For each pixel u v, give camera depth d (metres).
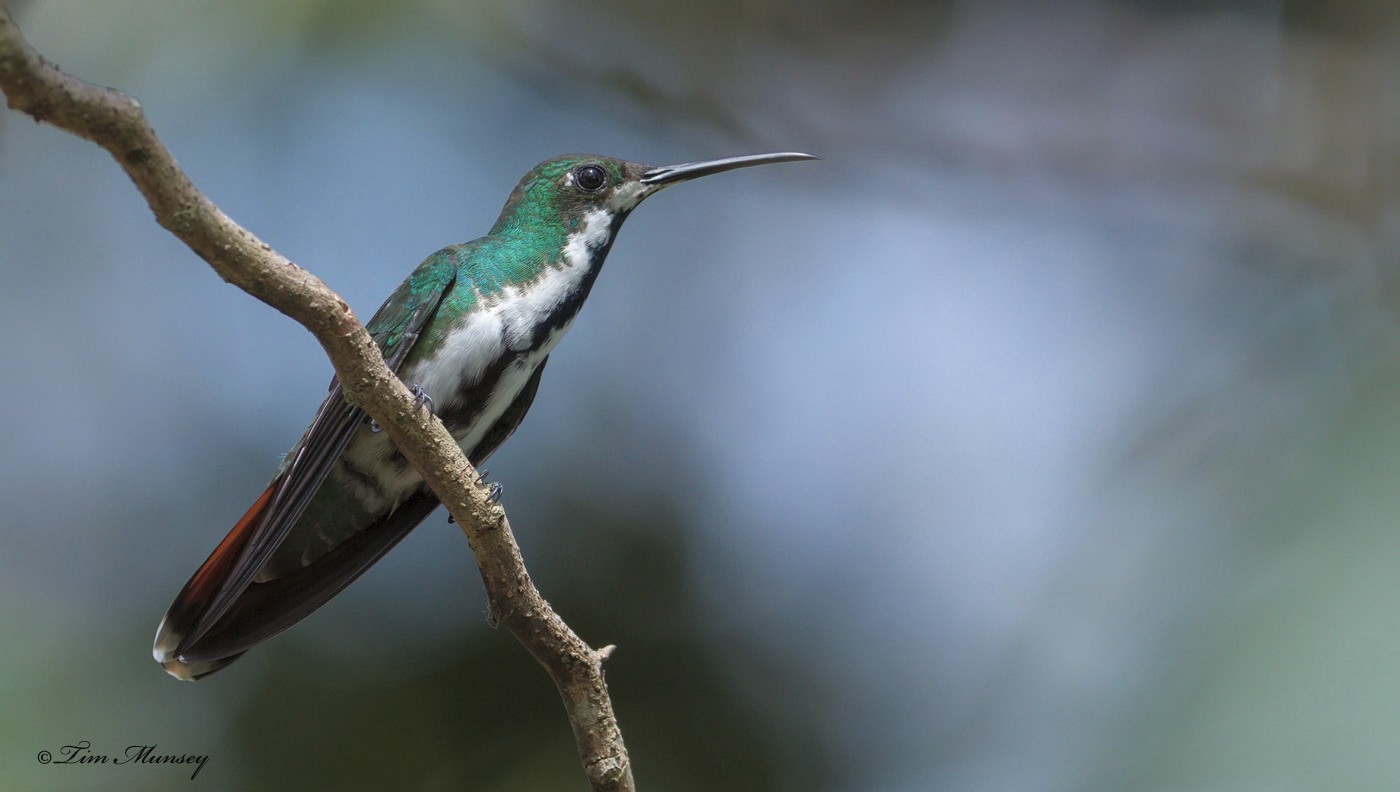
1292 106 12.50
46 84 4.04
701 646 10.59
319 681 9.80
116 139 4.24
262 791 9.51
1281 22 12.73
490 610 5.48
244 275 4.77
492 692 9.98
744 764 10.25
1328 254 11.45
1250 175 12.55
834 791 10.11
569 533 10.95
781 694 10.45
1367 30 12.50
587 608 10.74
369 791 9.67
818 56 12.89
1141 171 12.91
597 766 5.48
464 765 9.82
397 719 9.84
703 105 12.89
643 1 12.35
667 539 10.96
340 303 4.99
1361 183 11.96
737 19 12.62
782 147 13.13
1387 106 12.06
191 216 4.55
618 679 10.42
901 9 12.84
